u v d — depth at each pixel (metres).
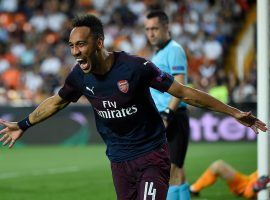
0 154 51.03
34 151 52.81
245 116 15.50
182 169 21.59
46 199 29.58
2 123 17.06
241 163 42.09
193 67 67.12
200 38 70.88
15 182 35.41
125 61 15.08
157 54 21.88
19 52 70.06
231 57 69.56
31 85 65.25
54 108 16.72
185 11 75.31
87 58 14.74
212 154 47.75
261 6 22.45
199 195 29.22
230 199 28.06
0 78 65.81
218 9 74.62
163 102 21.36
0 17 75.25
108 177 36.81
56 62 67.94
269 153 23.11
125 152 15.85
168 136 21.38
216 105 15.47
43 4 76.62
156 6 76.06
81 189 32.34
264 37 22.42
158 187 15.50
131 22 74.94
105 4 76.81
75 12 75.88
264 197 23.75
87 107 56.84
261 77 22.55
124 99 15.16
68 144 56.78
